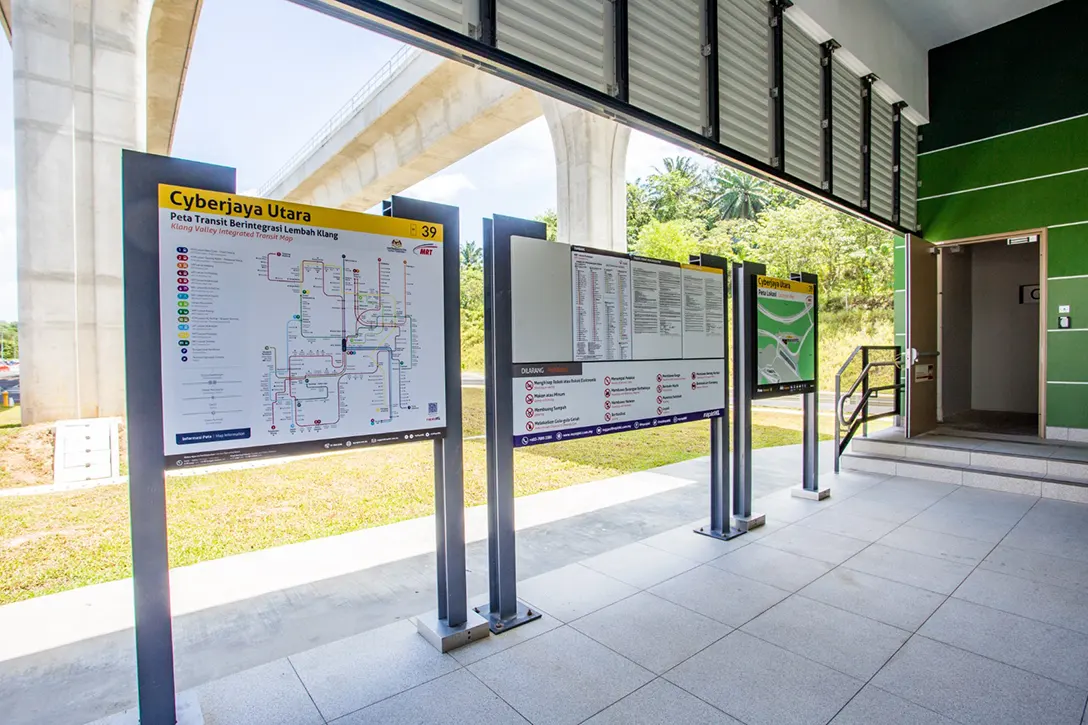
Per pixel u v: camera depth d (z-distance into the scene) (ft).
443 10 8.02
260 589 9.74
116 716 6.05
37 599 9.48
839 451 17.48
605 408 9.85
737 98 13.10
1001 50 19.02
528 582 9.81
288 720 6.18
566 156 35.17
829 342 65.00
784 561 10.56
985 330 25.62
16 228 25.48
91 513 15.53
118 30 27.14
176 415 5.95
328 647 7.72
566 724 6.07
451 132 40.37
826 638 7.77
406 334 7.52
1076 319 17.69
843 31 15.96
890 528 12.33
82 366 26.45
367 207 61.31
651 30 11.10
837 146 16.47
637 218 84.94
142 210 5.76
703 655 7.39
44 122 25.68
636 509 14.38
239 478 19.93
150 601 5.82
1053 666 7.03
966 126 19.76
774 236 68.28
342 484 18.84
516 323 8.57
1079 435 17.65
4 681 7.05
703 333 11.64
